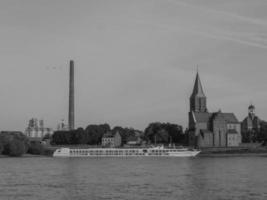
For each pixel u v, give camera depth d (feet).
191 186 329.52
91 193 295.69
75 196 283.18
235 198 271.90
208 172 456.04
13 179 385.70
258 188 315.17
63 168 528.22
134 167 548.31
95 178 395.34
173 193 293.64
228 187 321.32
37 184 346.33
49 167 549.13
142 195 285.64
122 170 492.54
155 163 645.92
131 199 270.46
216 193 291.99
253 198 271.69
